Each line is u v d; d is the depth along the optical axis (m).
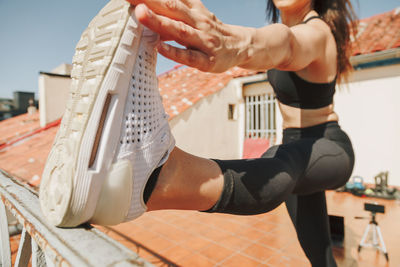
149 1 0.47
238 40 0.56
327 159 1.03
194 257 3.08
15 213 0.70
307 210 1.47
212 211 0.71
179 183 0.64
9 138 9.18
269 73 1.38
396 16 6.99
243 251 3.22
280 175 0.79
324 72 1.05
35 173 4.99
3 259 1.05
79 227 0.55
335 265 1.45
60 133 0.59
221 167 0.73
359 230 3.79
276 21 1.66
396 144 5.66
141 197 0.58
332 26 1.11
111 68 0.50
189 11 0.49
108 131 0.51
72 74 0.60
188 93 7.46
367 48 5.80
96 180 0.50
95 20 0.57
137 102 0.56
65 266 0.40
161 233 3.82
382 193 5.43
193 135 6.76
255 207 0.75
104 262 0.39
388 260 2.92
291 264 2.89
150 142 0.58
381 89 5.81
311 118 1.21
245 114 8.09
